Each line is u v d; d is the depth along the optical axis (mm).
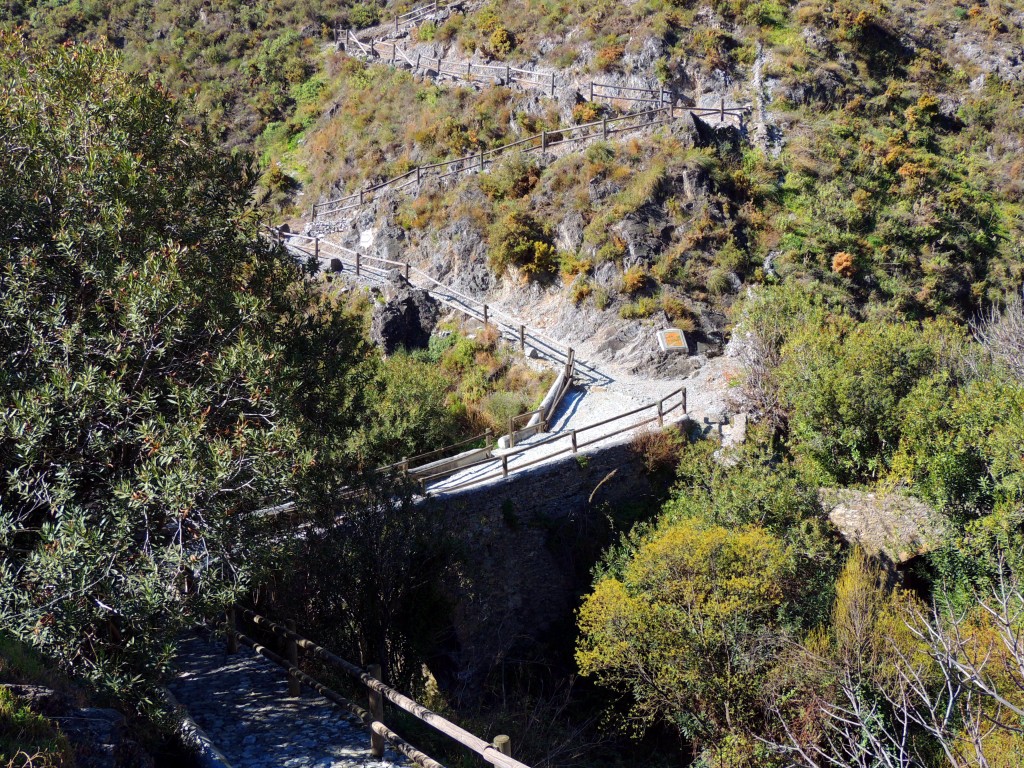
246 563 9336
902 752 9258
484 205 29500
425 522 13078
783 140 31766
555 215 28219
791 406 19969
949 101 36781
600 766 14383
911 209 30125
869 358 18828
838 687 12562
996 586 14641
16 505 9367
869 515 17219
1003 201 32125
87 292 10438
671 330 24375
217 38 47781
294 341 12625
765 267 26406
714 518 16453
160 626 8719
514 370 24609
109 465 9133
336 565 11945
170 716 8234
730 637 13336
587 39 36906
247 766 8336
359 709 9039
